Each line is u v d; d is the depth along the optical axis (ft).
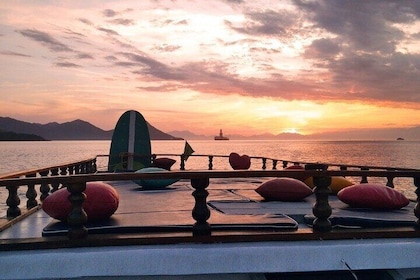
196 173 14.21
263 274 13.66
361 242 14.44
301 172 14.80
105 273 12.89
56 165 25.79
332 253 13.93
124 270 12.98
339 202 21.36
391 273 14.21
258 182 32.50
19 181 13.57
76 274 12.82
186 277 13.42
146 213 17.29
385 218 16.37
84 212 13.80
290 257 13.70
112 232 14.38
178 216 16.48
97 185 15.90
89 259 12.93
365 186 18.89
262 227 14.85
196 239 13.87
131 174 13.94
